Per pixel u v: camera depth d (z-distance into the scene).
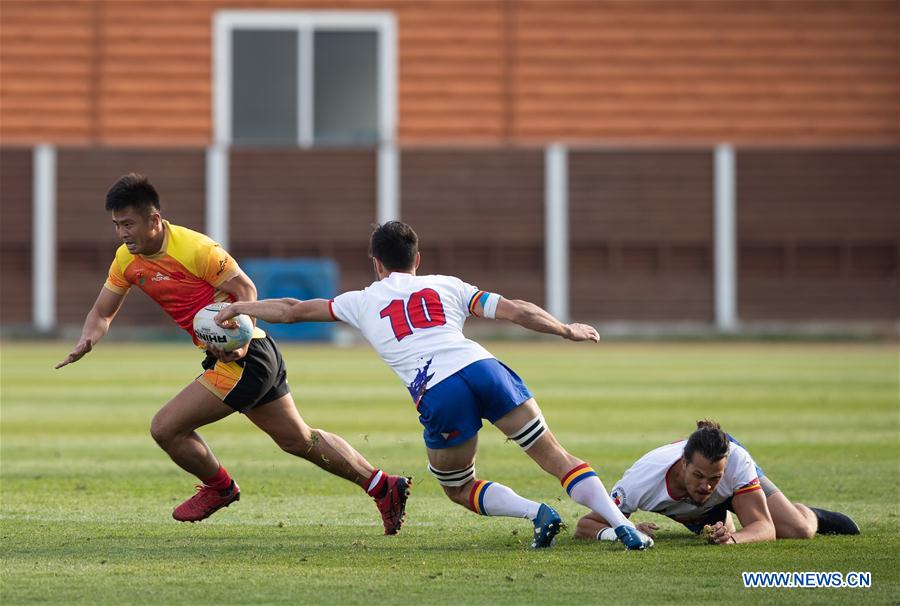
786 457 37.06
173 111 110.75
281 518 27.20
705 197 110.44
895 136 111.81
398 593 19.48
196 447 24.64
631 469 24.23
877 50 111.81
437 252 109.75
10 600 18.97
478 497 23.45
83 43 110.38
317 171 109.69
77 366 73.25
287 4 110.62
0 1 110.06
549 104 111.81
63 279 107.88
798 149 110.06
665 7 111.81
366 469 25.03
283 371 24.95
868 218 110.25
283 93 111.06
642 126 111.88
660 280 110.25
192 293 24.55
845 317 110.50
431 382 22.34
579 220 109.88
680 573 21.00
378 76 111.12
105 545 23.66
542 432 22.81
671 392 57.66
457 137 111.44
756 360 79.81
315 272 94.31
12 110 110.25
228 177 109.06
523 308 22.58
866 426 44.81
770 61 112.00
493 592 19.58
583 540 24.22
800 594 19.61
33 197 107.50
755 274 110.50
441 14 111.19
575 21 111.62
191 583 20.17
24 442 40.59
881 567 21.50
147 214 24.00
